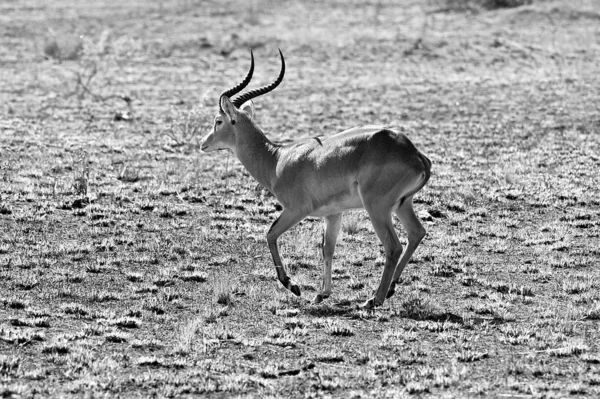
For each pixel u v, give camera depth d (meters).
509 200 35.97
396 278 24.97
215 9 112.12
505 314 24.31
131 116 52.78
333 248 25.86
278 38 85.75
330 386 19.77
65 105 56.56
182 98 60.34
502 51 78.88
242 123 27.34
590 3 99.31
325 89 64.38
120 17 105.88
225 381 19.94
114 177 38.00
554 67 71.12
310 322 23.83
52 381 19.77
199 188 36.81
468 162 41.88
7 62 75.81
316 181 25.16
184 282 27.02
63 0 122.88
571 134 47.84
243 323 23.83
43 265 27.67
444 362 21.25
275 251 25.78
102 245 29.62
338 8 112.88
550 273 27.94
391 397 19.09
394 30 91.75
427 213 33.75
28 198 34.03
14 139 44.44
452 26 93.56
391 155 24.03
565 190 36.94
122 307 24.78
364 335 23.02
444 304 25.42
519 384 19.77
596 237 31.78
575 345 21.95
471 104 57.69
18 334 22.03
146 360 20.88
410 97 60.69
